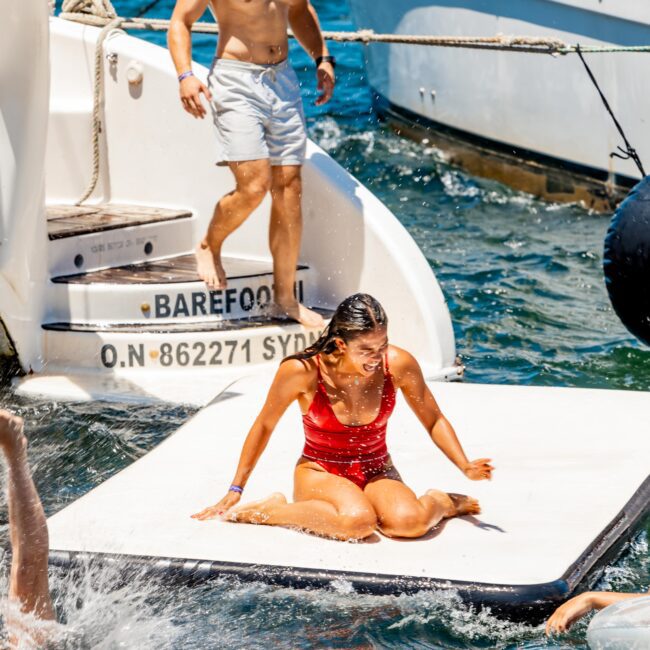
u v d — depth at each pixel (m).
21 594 9.12
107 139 19.48
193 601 10.70
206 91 15.97
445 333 17.22
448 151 30.53
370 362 11.25
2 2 14.38
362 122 33.06
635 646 9.45
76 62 19.50
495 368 17.61
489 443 14.09
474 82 29.06
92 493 12.83
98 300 16.86
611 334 18.84
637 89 25.61
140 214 18.70
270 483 13.06
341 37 18.55
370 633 10.19
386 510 11.59
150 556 11.23
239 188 16.48
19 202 15.38
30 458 14.29
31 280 16.30
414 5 30.28
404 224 25.77
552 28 26.97
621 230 15.45
